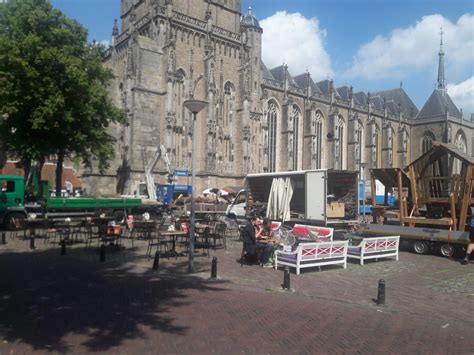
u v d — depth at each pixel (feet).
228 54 187.01
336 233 71.77
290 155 220.84
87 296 35.19
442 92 312.91
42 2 99.71
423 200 74.13
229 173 184.75
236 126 190.19
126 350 23.50
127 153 159.94
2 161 142.72
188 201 126.62
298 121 236.22
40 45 91.71
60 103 89.71
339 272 49.88
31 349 23.49
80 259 53.88
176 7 175.83
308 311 32.24
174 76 162.91
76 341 24.82
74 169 199.41
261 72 210.38
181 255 58.95
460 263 58.54
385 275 48.57
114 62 179.11
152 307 32.17
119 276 43.80
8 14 97.71
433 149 71.46
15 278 42.04
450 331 28.55
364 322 29.86
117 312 30.71
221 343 24.90
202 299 34.96
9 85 88.84
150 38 168.55
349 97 268.00
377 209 83.10
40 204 95.86
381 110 290.56
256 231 59.47
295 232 63.36
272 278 44.98
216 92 179.22
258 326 28.25
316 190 78.64
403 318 31.37
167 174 159.02
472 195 67.87
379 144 289.74
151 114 162.09
